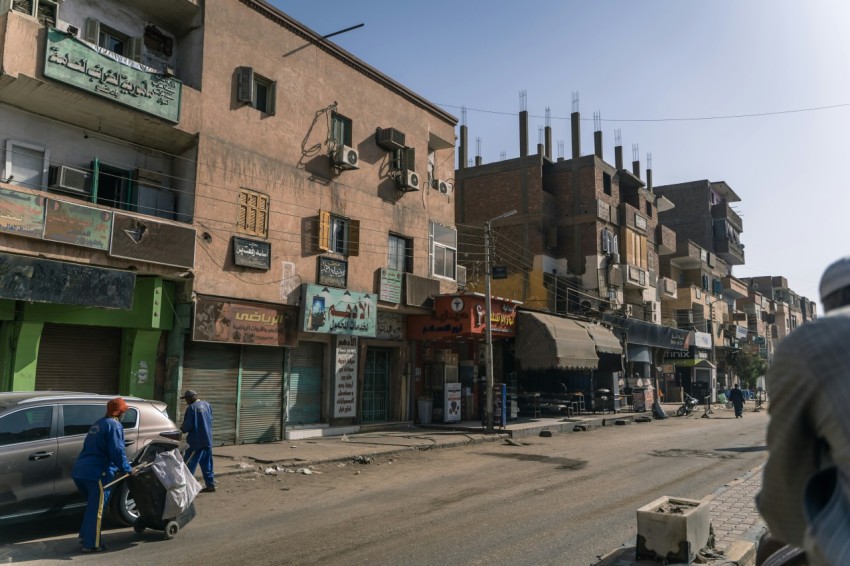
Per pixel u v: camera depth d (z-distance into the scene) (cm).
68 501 738
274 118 1681
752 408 3966
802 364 153
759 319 6531
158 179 1484
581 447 1670
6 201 1106
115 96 1281
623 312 3450
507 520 792
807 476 159
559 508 866
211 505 910
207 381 1512
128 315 1362
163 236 1357
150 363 1415
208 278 1477
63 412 764
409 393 2164
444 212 2355
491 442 1803
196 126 1471
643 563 569
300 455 1384
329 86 1872
